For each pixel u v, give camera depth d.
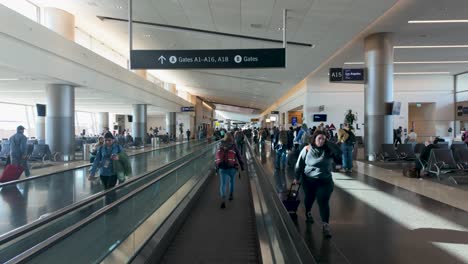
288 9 9.58
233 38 12.74
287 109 34.53
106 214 3.87
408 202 6.62
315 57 15.11
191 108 36.91
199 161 11.47
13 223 4.51
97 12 12.33
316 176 4.85
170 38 14.06
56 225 3.86
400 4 9.88
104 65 16.47
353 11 9.48
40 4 12.74
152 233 4.87
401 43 14.13
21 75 11.60
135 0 9.67
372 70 13.28
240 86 30.58
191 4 9.75
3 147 13.47
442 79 23.02
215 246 5.13
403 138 23.06
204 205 7.90
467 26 11.87
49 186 5.25
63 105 13.84
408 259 3.95
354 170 11.08
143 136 24.98
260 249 4.14
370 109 13.41
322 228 5.00
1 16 9.20
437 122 23.12
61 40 12.37
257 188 7.01
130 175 6.37
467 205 6.34
